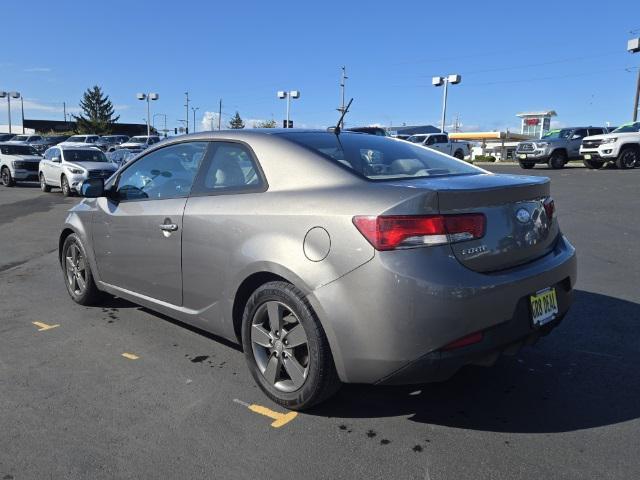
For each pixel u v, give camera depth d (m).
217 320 3.72
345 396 3.51
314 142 3.60
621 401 3.40
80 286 5.35
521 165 25.52
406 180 3.25
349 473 2.71
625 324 4.71
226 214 3.53
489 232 3.00
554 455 2.83
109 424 3.18
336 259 2.93
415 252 2.79
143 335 4.60
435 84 39.94
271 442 2.98
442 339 2.78
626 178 17.83
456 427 3.12
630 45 31.06
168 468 2.76
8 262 7.63
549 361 3.99
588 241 8.31
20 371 3.90
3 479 2.67
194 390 3.60
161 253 4.08
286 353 3.26
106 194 4.73
